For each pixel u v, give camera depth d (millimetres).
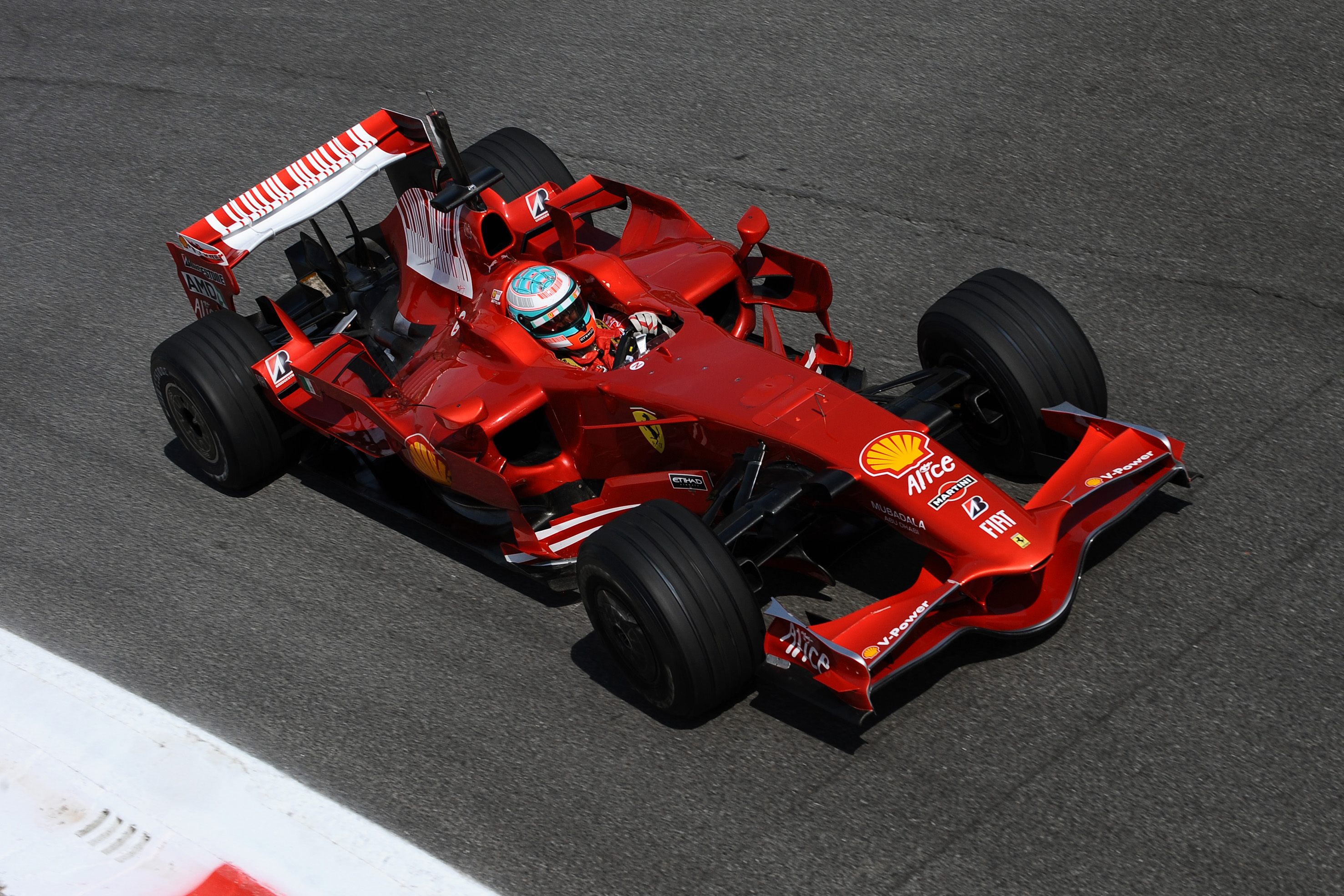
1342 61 35500
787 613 17797
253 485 26406
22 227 37594
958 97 36906
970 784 17562
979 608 18594
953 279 29578
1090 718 18234
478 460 22328
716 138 36906
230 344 25125
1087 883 16062
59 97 44500
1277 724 17734
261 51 45469
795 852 17062
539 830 17938
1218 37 37500
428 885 17312
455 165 24609
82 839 18734
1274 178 31547
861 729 18672
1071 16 39750
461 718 20031
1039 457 21562
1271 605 19641
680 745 18953
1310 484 22047
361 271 29672
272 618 22688
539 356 22781
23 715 21219
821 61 39781
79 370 30969
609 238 27781
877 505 19016
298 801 18875
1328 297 27188
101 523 25828
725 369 21125
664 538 17922
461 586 22812
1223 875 15922
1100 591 20312
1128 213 31109
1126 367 26000
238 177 38406
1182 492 22281
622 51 42094
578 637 21297
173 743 20219
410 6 46938
